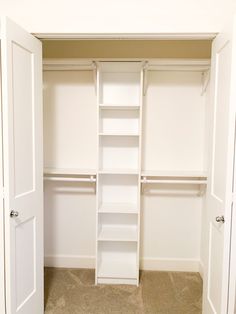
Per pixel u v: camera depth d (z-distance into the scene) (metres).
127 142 2.74
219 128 1.70
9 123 1.52
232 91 1.48
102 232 2.69
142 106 2.57
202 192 2.73
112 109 2.70
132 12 1.85
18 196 1.65
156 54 2.71
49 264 2.88
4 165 1.52
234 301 1.56
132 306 2.22
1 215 1.56
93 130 2.79
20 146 1.67
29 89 1.78
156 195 2.81
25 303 1.76
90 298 2.33
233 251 1.54
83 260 2.86
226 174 1.53
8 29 1.49
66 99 2.78
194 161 2.78
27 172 1.77
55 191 2.84
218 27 1.83
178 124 2.76
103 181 2.78
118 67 2.46
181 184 2.79
